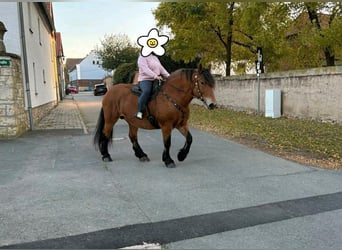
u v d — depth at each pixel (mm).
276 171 6000
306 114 12883
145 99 6191
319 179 5480
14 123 9930
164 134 6223
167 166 6316
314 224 3781
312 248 3240
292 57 17594
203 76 5742
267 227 3707
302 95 13008
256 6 14406
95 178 5672
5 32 10820
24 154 7652
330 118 11758
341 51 14805
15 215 4094
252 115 15414
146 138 9719
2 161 6965
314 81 12352
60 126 12703
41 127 12414
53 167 6441
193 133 10664
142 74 6352
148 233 3582
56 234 3576
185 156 6586
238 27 18625
